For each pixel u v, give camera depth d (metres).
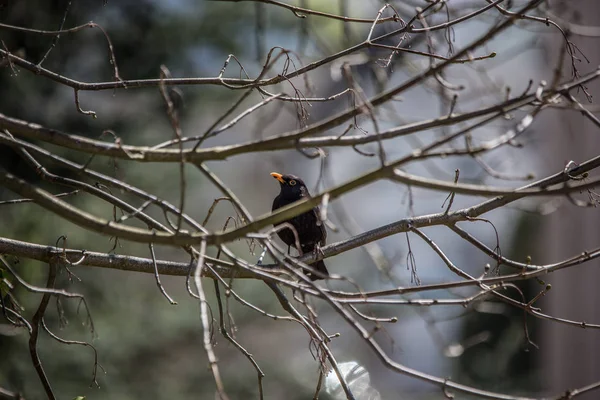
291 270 5.18
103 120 12.98
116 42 12.63
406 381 21.33
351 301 5.84
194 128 15.98
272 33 17.39
